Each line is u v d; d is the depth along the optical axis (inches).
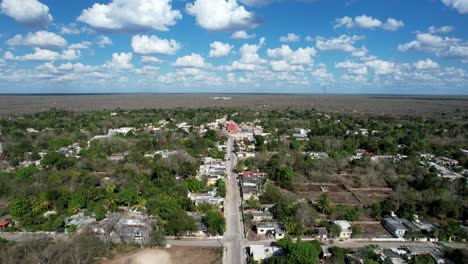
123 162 7273.6
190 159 7352.4
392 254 3811.5
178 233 4313.5
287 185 6122.1
